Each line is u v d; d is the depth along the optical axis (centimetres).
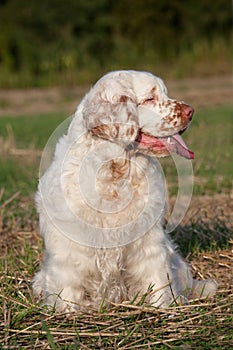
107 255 541
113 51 3284
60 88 3019
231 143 1510
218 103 2345
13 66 3192
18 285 600
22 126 1877
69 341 479
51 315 517
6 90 3017
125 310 534
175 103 529
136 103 521
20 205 948
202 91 2667
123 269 554
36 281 592
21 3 3247
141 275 557
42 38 3241
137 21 3366
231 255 685
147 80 530
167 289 560
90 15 3294
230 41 3353
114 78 520
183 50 3366
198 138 1595
